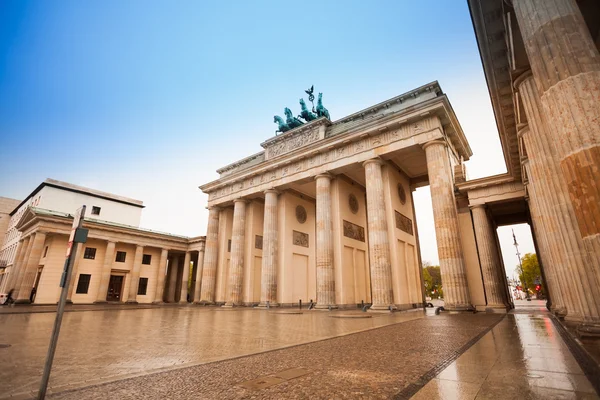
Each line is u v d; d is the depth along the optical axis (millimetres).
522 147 20797
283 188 46469
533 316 20406
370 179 35344
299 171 42844
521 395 4723
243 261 49094
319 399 4805
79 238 5680
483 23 12445
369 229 34219
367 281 44219
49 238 52438
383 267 32125
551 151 12578
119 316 23547
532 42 9039
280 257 44812
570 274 12477
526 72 13195
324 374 6297
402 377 5941
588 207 7320
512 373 6008
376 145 35969
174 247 66250
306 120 48625
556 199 12727
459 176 36156
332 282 36719
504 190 31297
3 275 65250
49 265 50969
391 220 35906
